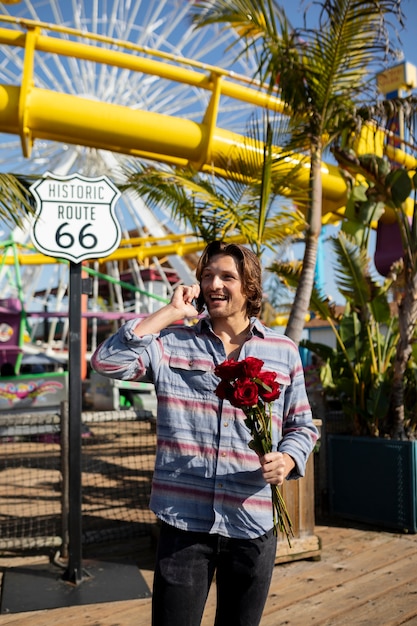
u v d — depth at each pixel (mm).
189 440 1526
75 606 2908
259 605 1522
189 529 1483
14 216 3572
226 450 1507
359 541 3986
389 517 4266
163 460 1544
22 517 4672
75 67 18188
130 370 1532
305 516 3576
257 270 1646
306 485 3600
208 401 1535
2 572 3387
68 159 16656
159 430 1567
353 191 5121
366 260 4777
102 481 5973
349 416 4895
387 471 4293
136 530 4090
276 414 1587
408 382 4785
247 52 4637
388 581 3223
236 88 5719
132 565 3477
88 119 5383
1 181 3432
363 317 4949
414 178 4652
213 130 5652
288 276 5203
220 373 1437
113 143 5617
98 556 3701
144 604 2936
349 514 4531
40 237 3186
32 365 11734
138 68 5391
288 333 4488
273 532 1523
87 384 16984
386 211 6723
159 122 5520
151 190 5031
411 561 3559
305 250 4621
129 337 1487
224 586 1545
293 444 1540
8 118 5258
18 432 3664
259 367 1431
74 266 3256
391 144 6664
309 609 2854
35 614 2818
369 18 4180
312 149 4707
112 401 13094
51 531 4242
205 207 4844
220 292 1594
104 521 4449
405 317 4438
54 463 7184
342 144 4953
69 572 3211
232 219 4621
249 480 1509
